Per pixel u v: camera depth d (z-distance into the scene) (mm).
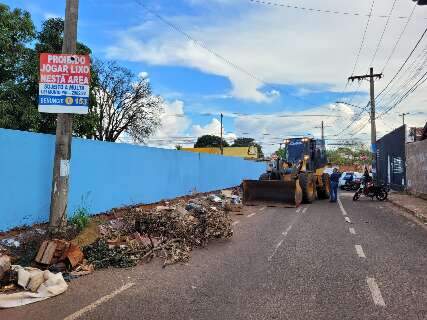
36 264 7742
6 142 9672
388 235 11844
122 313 5625
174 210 11664
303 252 9430
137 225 10523
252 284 6938
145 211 10961
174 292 6547
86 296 6383
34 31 18281
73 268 7777
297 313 5570
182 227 10242
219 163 28969
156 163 17953
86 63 9359
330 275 7461
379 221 15016
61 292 6492
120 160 14766
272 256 9039
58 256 7793
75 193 12203
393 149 34500
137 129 44719
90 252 8719
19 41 17938
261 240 10992
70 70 9344
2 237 9164
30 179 10406
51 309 5805
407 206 19625
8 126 16797
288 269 7910
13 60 17594
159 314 5574
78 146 12375
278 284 6926
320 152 26047
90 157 12945
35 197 10586
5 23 17234
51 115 18188
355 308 5754
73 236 9781
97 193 13305
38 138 10664
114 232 10453
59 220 9406
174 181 20125
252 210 18656
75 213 11633
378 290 6574
